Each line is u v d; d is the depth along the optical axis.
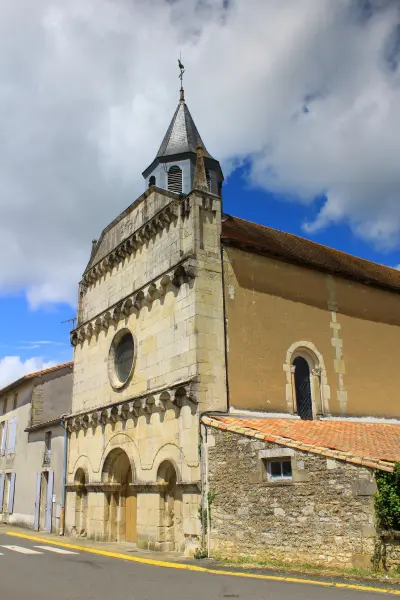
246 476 13.25
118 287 21.27
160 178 22.72
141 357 18.53
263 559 12.30
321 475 11.66
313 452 11.94
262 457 12.98
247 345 16.77
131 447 18.03
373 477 10.77
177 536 15.69
